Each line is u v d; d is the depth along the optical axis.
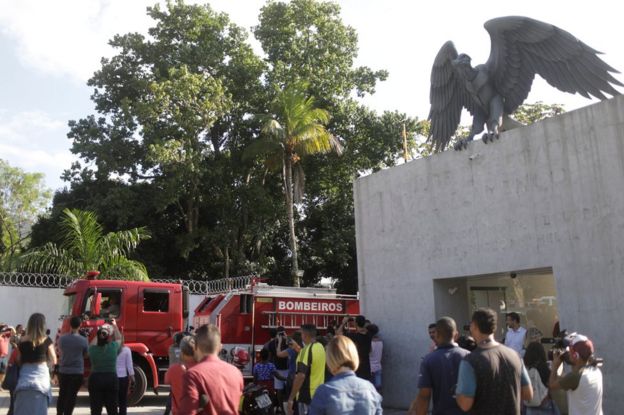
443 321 5.27
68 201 28.41
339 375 4.15
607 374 8.45
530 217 9.73
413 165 11.92
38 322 6.92
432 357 5.14
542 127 9.72
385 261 12.33
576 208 9.11
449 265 10.95
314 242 31.66
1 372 13.75
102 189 27.55
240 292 15.06
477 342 4.60
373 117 30.33
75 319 9.25
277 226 30.61
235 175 29.59
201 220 30.91
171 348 11.43
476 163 10.70
